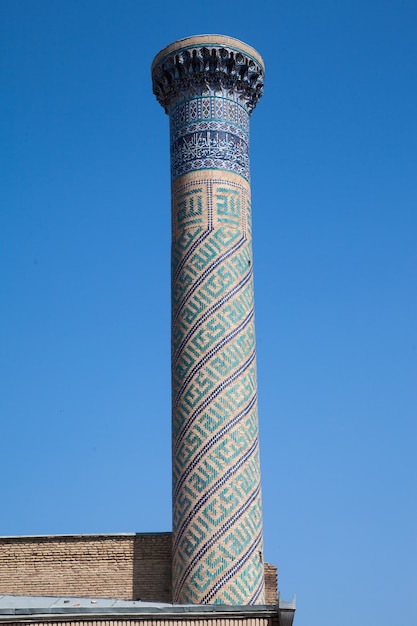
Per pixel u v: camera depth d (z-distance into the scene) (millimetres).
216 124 28219
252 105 29594
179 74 28703
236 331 26281
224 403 25500
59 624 18688
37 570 26312
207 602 24000
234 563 24281
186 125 28375
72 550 26406
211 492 24781
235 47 28594
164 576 25797
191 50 28422
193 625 18875
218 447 25141
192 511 24781
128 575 25969
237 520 24641
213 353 25922
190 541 24594
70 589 26031
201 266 26781
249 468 25281
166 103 29516
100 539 26422
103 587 25938
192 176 27734
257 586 24500
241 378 25922
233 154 28156
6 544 26672
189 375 25906
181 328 26500
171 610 18938
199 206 27375
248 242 27688
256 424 26094
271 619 18984
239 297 26688
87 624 18750
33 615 18625
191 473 25078
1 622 18531
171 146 28750
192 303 26500
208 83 28516
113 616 18797
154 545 26141
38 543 26578
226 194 27547
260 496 25625
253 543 24766
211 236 27016
